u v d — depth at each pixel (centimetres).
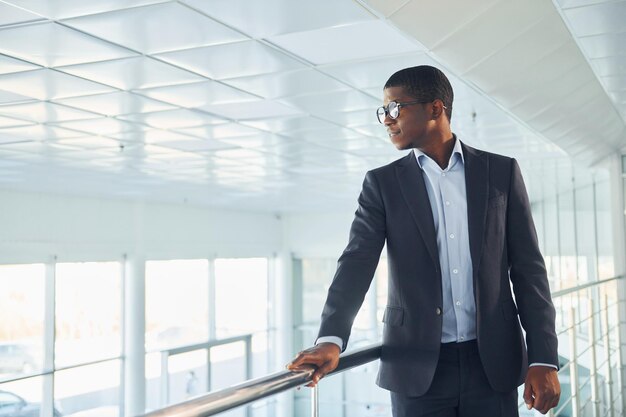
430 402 155
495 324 153
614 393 852
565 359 1068
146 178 976
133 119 608
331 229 1653
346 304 151
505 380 152
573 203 1110
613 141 837
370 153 830
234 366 1530
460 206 156
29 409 1023
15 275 1010
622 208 893
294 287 1705
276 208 1545
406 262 156
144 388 1227
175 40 397
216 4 342
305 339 1691
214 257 1459
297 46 414
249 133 689
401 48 416
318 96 543
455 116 610
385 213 160
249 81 494
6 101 532
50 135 665
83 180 957
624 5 377
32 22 364
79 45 403
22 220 1020
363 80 494
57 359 1084
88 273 1152
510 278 162
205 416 106
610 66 510
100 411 1152
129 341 1216
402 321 156
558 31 418
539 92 542
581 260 1067
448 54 425
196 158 831
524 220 160
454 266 155
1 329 987
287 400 1612
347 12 354
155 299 1323
